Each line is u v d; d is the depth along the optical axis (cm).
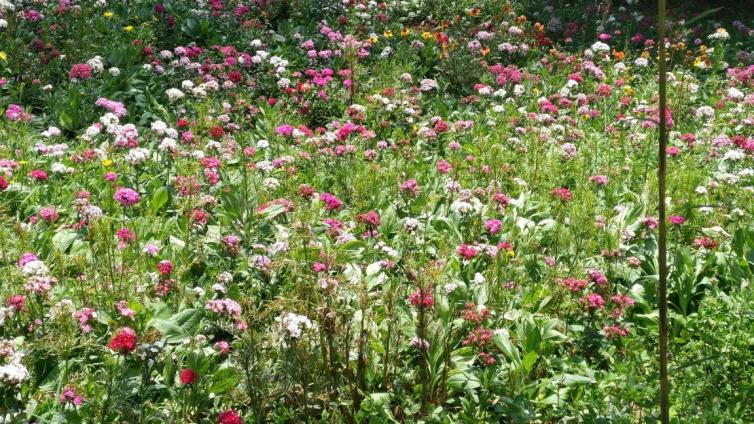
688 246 571
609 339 446
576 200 602
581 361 422
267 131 813
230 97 878
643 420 374
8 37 914
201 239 529
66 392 364
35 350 398
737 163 710
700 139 820
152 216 580
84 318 402
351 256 508
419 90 944
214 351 414
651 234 566
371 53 1137
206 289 474
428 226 592
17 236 530
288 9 1220
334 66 1046
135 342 362
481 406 379
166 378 382
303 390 362
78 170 662
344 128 711
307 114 901
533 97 964
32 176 623
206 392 377
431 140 803
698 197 627
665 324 274
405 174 683
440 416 371
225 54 963
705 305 457
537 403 386
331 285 382
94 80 864
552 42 1248
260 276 484
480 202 614
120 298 442
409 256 488
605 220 571
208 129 759
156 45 1038
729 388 391
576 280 452
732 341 409
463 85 1038
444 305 417
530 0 1421
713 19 1481
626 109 923
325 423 365
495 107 862
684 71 1098
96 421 359
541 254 557
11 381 343
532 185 666
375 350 407
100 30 995
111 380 356
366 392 388
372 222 528
